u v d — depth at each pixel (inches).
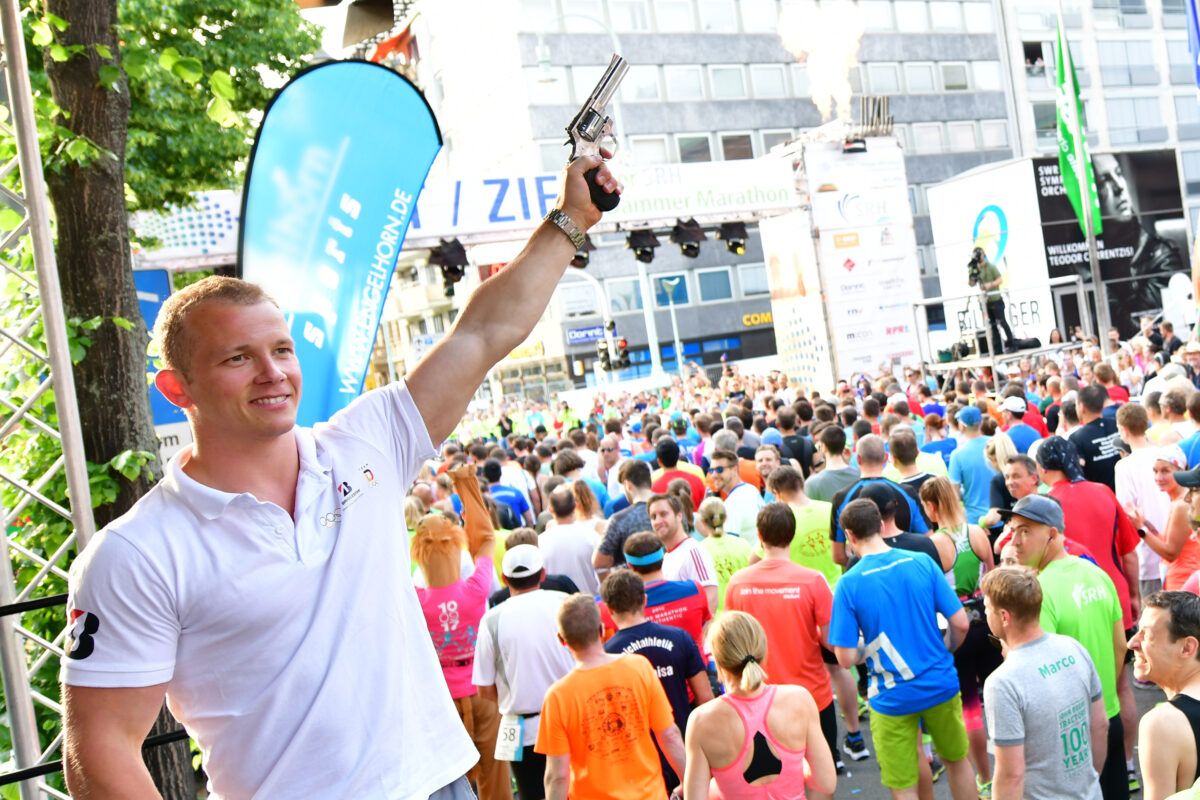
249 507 61.3
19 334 146.9
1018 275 1010.1
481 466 441.4
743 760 143.9
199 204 477.1
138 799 57.3
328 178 193.5
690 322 1777.8
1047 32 2121.1
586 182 77.5
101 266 159.3
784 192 708.0
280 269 190.7
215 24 507.8
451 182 563.2
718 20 1814.7
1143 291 1073.5
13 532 183.2
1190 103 2235.5
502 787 223.0
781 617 206.5
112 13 160.2
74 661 58.6
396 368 1916.8
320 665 61.3
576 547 268.7
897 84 1993.1
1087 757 147.4
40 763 144.9
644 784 162.7
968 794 193.3
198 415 63.4
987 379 730.2
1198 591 192.4
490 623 202.4
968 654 208.8
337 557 63.3
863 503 195.9
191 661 60.6
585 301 1699.1
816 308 738.8
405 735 63.4
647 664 166.9
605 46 1702.8
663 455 333.7
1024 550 178.1
